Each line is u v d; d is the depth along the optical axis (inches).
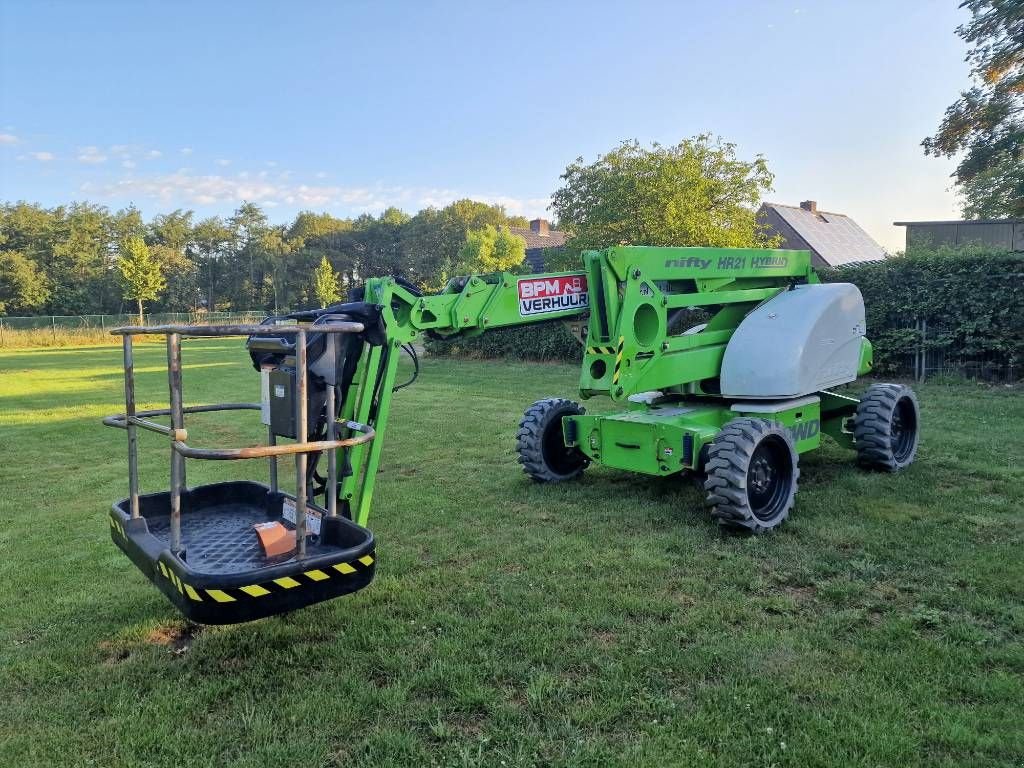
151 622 160.1
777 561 183.8
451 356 929.5
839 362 257.0
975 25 687.7
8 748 113.7
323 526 145.4
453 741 112.5
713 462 202.2
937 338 524.4
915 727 111.6
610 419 239.3
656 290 228.7
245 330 124.8
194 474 312.8
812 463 285.1
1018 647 134.8
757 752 107.0
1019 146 709.3
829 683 124.5
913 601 158.4
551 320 220.7
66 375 821.2
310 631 152.2
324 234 3316.9
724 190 738.8
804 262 289.6
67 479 308.8
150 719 121.0
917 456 289.4
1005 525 206.2
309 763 107.8
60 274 2701.8
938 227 1222.3
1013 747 105.8
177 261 3019.2
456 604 163.9
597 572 180.9
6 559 207.0
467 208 3021.7
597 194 768.3
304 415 128.7
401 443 362.9
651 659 134.8
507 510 239.3
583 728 114.5
